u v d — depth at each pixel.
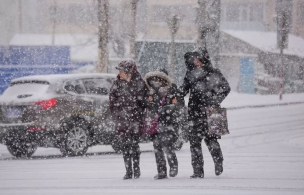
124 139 27.06
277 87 132.25
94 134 39.19
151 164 33.38
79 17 154.25
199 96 26.72
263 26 166.25
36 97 37.72
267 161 33.00
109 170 30.58
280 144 44.06
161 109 26.83
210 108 26.39
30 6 160.12
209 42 107.56
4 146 48.72
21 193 23.50
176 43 116.56
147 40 115.94
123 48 114.69
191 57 26.73
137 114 27.06
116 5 116.62
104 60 83.94
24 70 96.69
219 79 26.67
